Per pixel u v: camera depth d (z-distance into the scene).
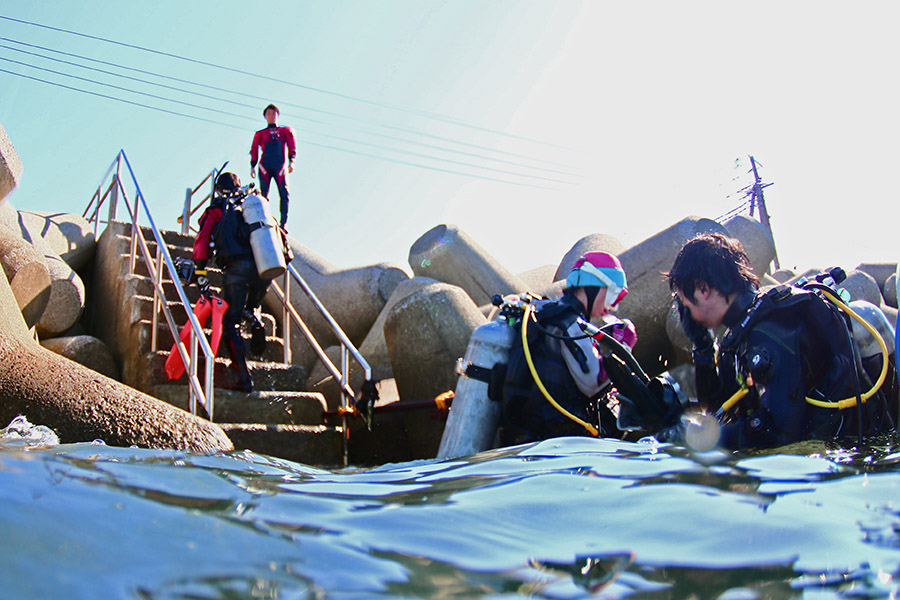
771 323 2.82
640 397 3.55
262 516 1.31
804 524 1.33
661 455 2.30
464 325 5.98
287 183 8.73
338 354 8.45
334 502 1.54
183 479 1.61
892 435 2.80
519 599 0.96
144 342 6.57
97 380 4.00
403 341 6.12
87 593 0.80
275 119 8.87
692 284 3.19
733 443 2.66
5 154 5.30
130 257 7.57
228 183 6.21
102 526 1.06
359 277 9.74
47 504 1.12
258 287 6.33
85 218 10.39
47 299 6.98
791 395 2.66
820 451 2.41
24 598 0.76
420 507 1.51
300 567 1.01
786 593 1.00
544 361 3.87
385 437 5.88
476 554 1.17
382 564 1.07
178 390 5.98
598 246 8.60
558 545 1.24
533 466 2.18
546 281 11.22
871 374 3.19
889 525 1.33
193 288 7.43
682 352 6.32
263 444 5.46
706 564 1.13
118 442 3.69
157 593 0.84
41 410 3.66
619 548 1.22
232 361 5.95
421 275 10.14
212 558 0.99
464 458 2.78
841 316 2.89
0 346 3.93
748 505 1.49
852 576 1.07
